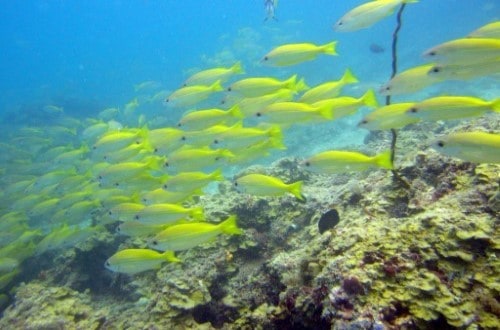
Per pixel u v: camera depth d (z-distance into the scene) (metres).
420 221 0.58
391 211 0.78
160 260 0.83
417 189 0.78
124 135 1.30
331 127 2.93
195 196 1.30
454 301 0.47
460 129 0.98
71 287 1.34
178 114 3.47
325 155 0.75
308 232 1.01
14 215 1.72
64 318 1.02
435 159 0.79
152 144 1.21
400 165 0.87
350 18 0.90
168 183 0.99
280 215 1.12
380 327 0.45
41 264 1.61
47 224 2.15
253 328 0.73
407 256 0.53
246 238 1.04
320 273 0.59
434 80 0.72
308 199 1.15
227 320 0.84
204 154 1.04
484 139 0.52
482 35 0.69
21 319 1.05
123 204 1.05
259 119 0.97
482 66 0.65
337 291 0.52
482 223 0.55
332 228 0.79
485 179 0.64
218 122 1.13
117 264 0.85
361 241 0.59
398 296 0.48
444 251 0.53
